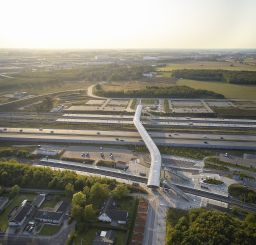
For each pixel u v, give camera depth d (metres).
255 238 118.44
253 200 155.25
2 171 175.75
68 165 197.38
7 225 139.00
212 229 123.25
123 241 127.69
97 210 144.75
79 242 126.94
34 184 169.38
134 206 149.50
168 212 145.12
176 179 178.50
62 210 146.12
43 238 130.62
